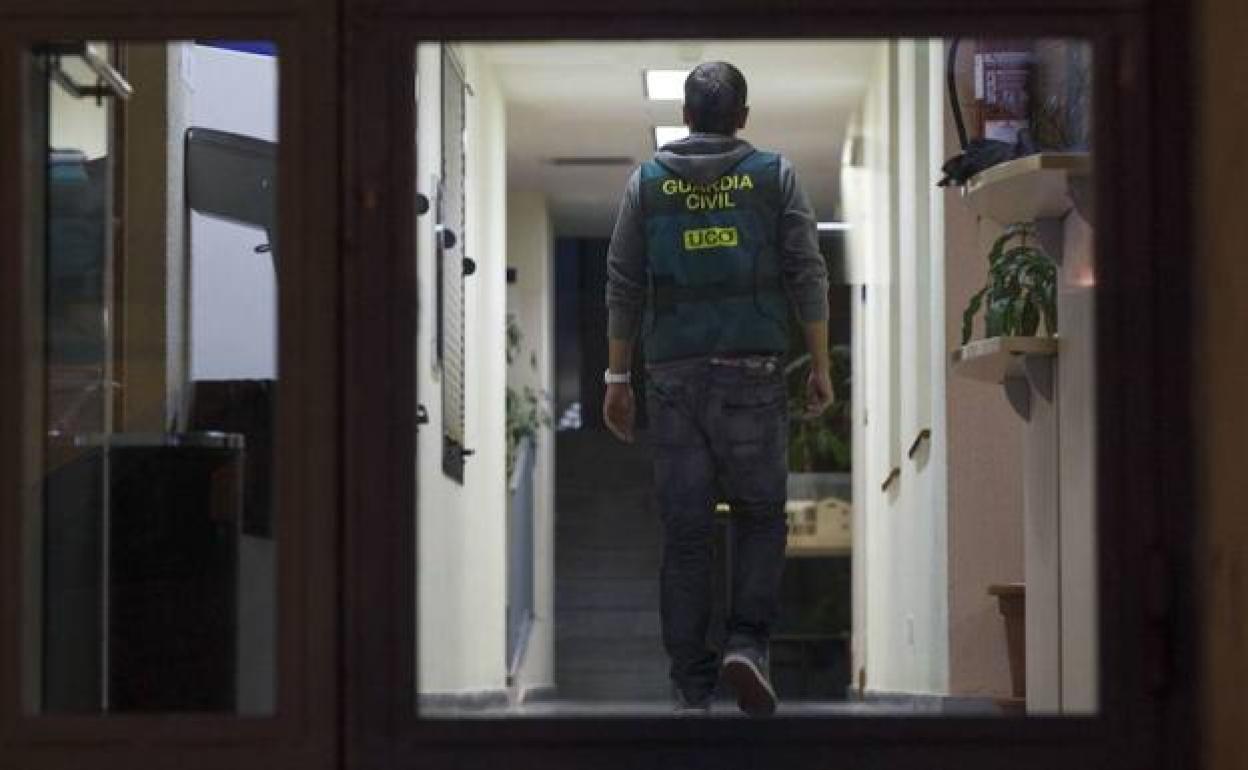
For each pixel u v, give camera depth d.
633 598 22.73
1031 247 7.72
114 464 5.10
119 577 4.90
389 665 4.30
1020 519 9.88
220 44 4.83
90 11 4.38
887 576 13.74
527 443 18.31
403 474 4.32
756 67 11.37
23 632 4.42
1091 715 4.32
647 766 4.32
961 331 9.94
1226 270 4.20
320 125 4.33
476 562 12.83
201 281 6.17
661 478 7.71
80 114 5.37
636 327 7.87
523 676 16.06
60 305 4.99
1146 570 4.31
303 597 4.30
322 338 4.32
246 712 4.35
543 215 21.38
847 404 17.39
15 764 4.34
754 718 4.33
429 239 7.48
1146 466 4.32
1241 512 4.13
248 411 4.83
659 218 7.70
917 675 11.52
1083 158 5.00
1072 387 5.74
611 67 13.84
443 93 8.63
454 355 10.70
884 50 6.67
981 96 6.91
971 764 4.31
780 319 7.70
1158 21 4.34
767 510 7.68
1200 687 4.25
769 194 7.68
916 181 11.38
